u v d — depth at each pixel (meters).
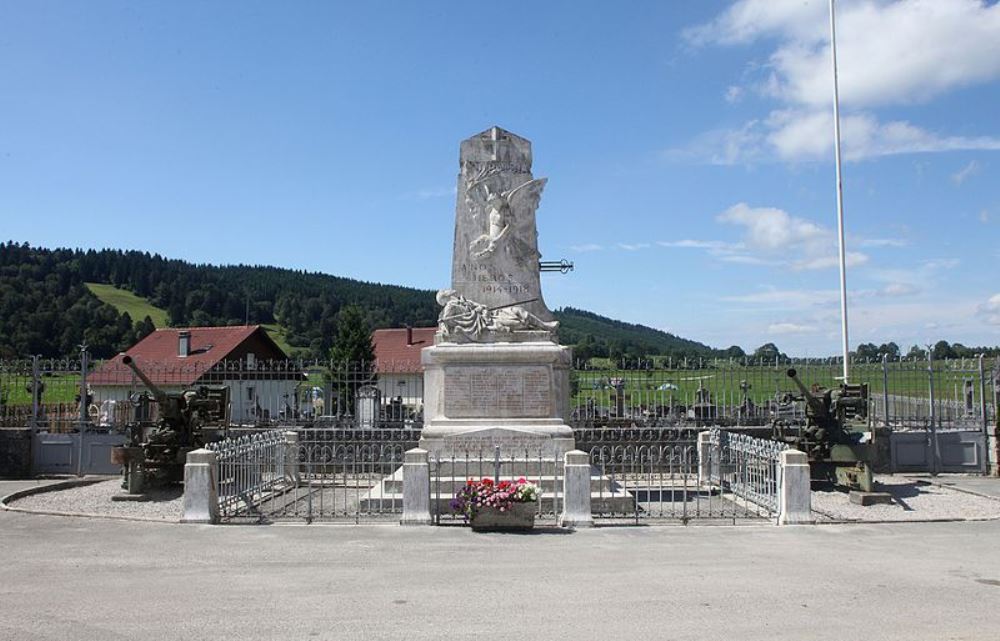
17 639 6.87
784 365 22.75
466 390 16.06
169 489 17.09
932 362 22.23
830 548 10.88
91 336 80.56
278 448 17.94
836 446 17.12
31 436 21.34
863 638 6.97
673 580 9.01
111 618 7.49
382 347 52.06
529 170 17.66
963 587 8.77
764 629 7.21
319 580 8.97
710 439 18.16
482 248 17.20
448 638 6.94
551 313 17.48
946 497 16.59
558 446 15.55
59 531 12.07
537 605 7.97
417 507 12.63
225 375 24.86
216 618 7.50
